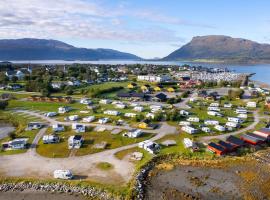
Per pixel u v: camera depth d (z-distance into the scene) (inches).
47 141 2792.8
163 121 3567.9
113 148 2704.2
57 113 3973.9
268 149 2847.0
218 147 2657.5
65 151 2618.1
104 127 3289.9
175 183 2122.3
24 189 1995.6
